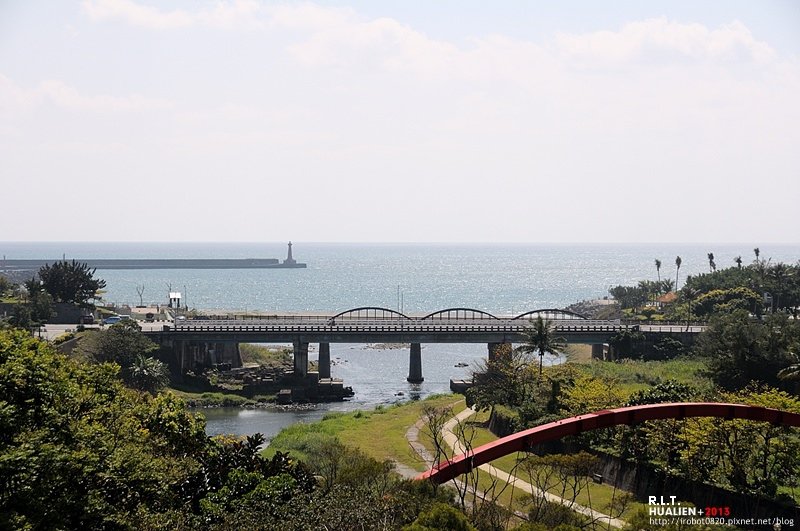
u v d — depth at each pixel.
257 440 69.81
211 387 169.38
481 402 129.38
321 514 54.66
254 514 54.12
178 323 187.38
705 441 86.44
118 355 157.50
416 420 134.12
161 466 60.69
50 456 49.72
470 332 182.38
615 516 80.75
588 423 73.88
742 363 133.12
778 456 85.62
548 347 136.38
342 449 97.88
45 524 47.38
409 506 59.06
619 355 179.38
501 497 87.12
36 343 66.75
